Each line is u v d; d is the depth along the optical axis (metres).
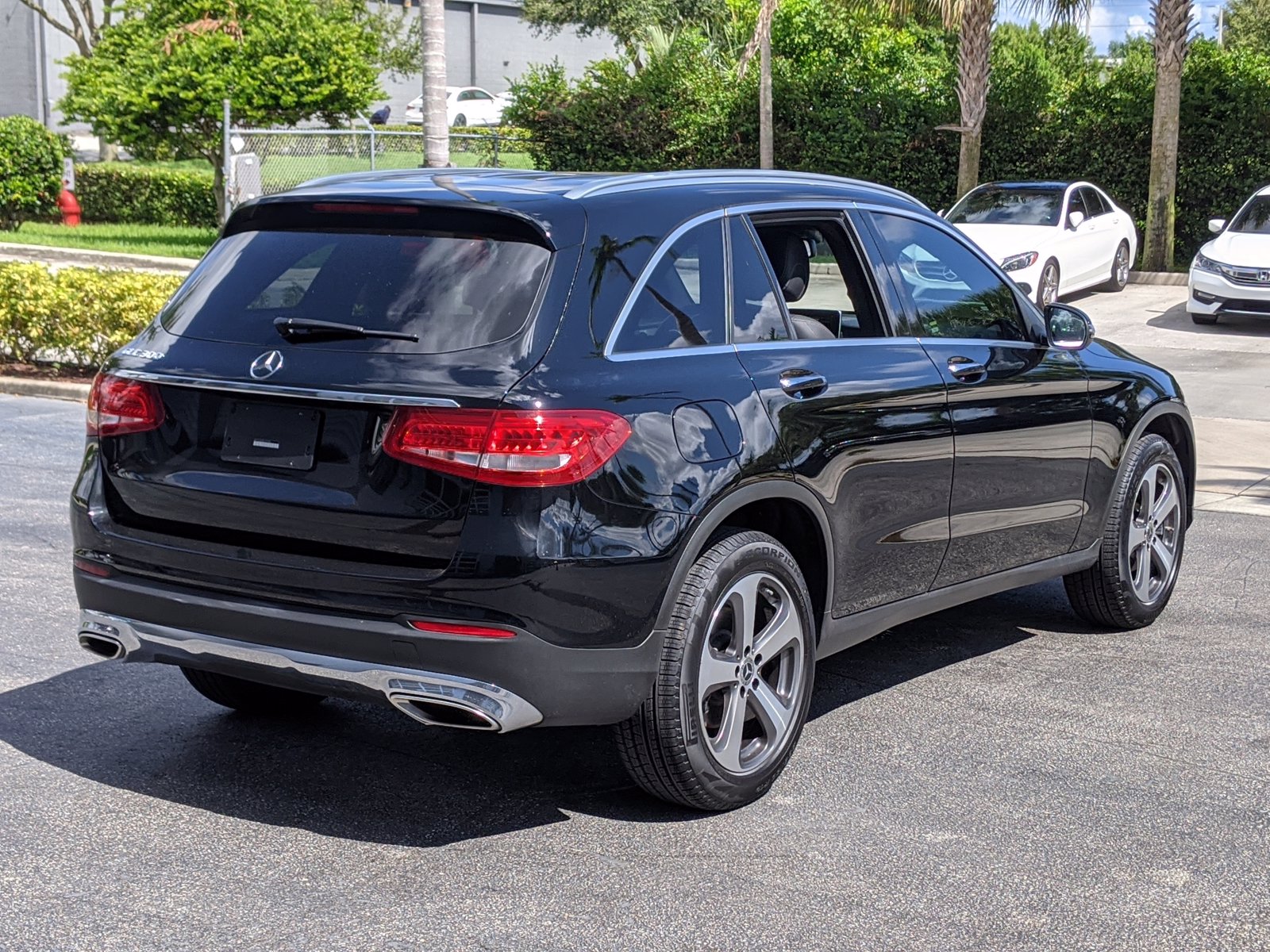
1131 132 23.70
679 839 4.12
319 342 4.00
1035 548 5.68
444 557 3.77
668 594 3.99
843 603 4.75
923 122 24.92
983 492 5.27
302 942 3.48
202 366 4.09
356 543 3.87
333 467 3.89
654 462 3.96
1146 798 4.46
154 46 25.94
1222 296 17.70
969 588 5.39
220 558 4.02
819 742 4.93
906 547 4.96
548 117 27.36
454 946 3.48
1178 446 6.61
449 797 4.42
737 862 3.97
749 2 29.84
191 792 4.42
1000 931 3.59
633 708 4.00
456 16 65.31
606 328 4.02
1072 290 19.58
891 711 5.26
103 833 4.10
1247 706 5.34
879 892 3.80
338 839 4.09
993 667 5.80
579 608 3.80
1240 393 13.46
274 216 4.36
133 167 31.81
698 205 4.47
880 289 5.00
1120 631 6.33
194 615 4.03
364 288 4.05
